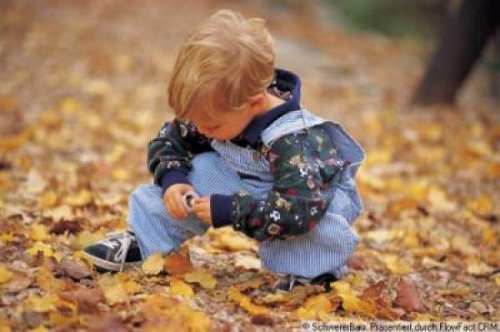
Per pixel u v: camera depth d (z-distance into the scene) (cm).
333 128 433
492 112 1265
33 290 392
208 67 384
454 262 573
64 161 777
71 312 369
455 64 1239
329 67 1570
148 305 376
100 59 1277
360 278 486
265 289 449
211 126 400
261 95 398
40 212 573
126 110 1029
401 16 2659
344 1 2677
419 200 752
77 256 445
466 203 760
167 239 439
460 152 959
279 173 403
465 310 462
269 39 402
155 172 437
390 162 912
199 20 1806
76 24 1509
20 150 798
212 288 434
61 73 1167
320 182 407
